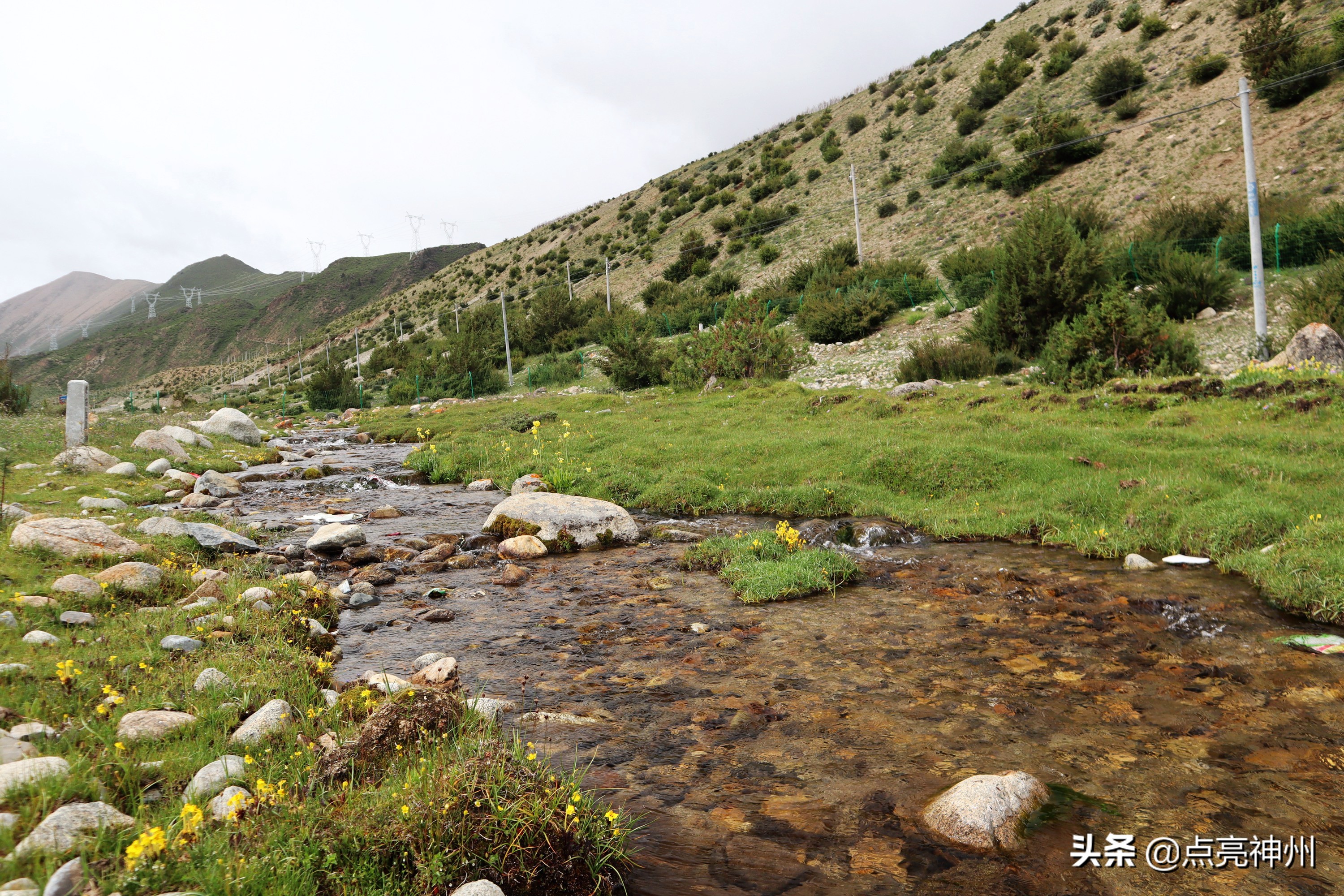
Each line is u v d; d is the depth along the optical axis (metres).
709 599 6.96
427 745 3.68
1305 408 11.46
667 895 2.71
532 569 8.35
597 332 49.12
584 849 2.88
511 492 13.25
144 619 5.26
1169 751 3.71
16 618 4.89
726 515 10.89
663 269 65.25
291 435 27.95
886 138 66.62
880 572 7.60
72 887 2.30
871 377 24.06
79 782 2.95
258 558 7.89
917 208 51.00
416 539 9.62
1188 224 29.33
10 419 20.00
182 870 2.47
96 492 10.84
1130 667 4.86
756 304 25.98
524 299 77.62
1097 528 8.52
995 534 8.84
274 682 4.39
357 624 6.41
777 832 3.11
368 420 32.69
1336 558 6.14
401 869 2.71
